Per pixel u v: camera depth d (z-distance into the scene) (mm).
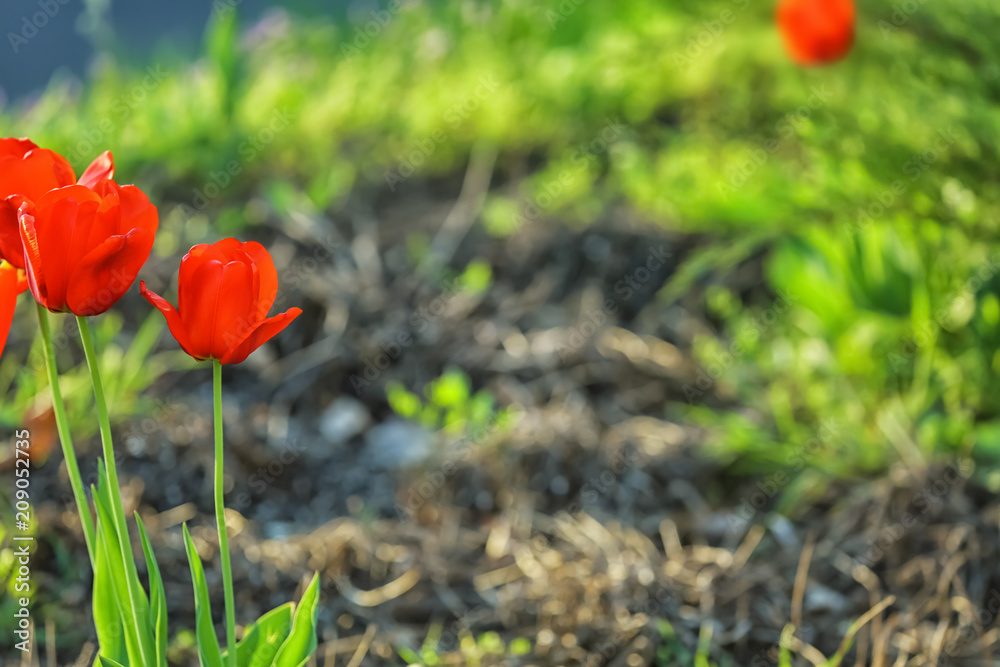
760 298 2955
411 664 1825
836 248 2486
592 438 2471
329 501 2330
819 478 2271
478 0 4398
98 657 1528
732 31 2965
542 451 2428
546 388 2707
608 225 3275
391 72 4160
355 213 3432
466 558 2121
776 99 2965
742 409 2605
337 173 3529
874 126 2361
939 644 1835
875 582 1964
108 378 2406
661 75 3611
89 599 1866
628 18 3764
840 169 2455
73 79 4219
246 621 1871
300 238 3186
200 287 1447
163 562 1973
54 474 2176
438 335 2883
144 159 3506
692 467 2395
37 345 2441
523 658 1838
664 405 2633
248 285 1452
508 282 3100
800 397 2562
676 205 3059
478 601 1978
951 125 2236
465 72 4113
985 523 2045
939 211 2307
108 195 1458
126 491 2193
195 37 5000
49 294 1455
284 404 2652
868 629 1868
